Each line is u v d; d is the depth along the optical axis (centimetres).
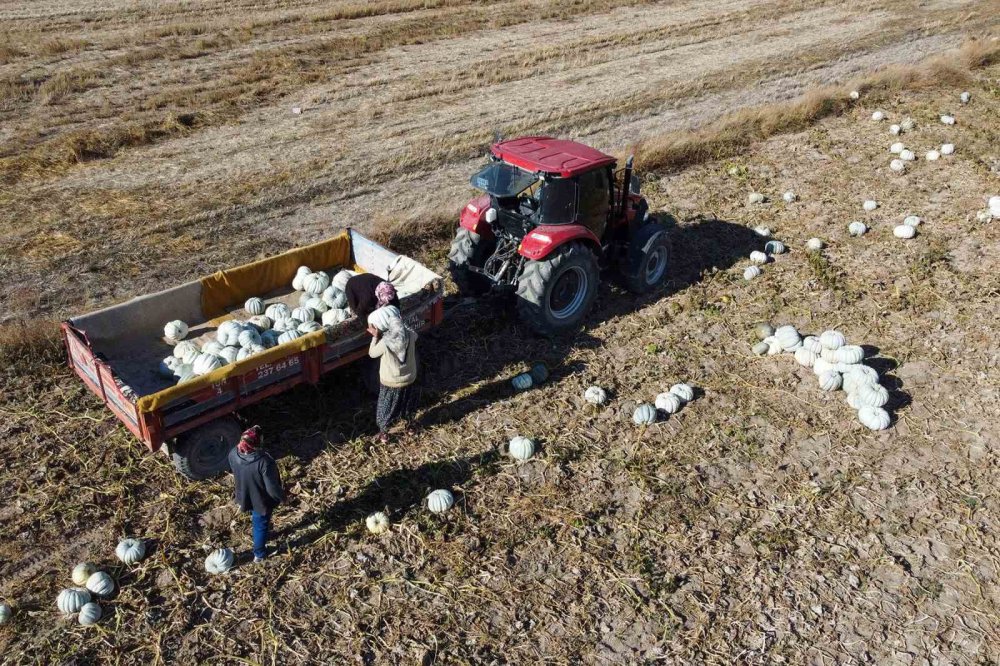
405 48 2477
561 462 858
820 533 785
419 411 926
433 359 1015
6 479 800
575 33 2716
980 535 785
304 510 785
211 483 812
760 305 1168
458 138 1753
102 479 808
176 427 746
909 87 2156
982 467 870
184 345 866
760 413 945
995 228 1394
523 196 1036
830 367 999
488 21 2800
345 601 698
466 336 1062
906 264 1280
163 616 679
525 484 830
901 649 678
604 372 1009
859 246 1338
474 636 673
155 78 2066
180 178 1527
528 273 987
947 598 723
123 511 771
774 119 1864
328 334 830
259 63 2214
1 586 694
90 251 1246
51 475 807
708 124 1873
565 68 2333
